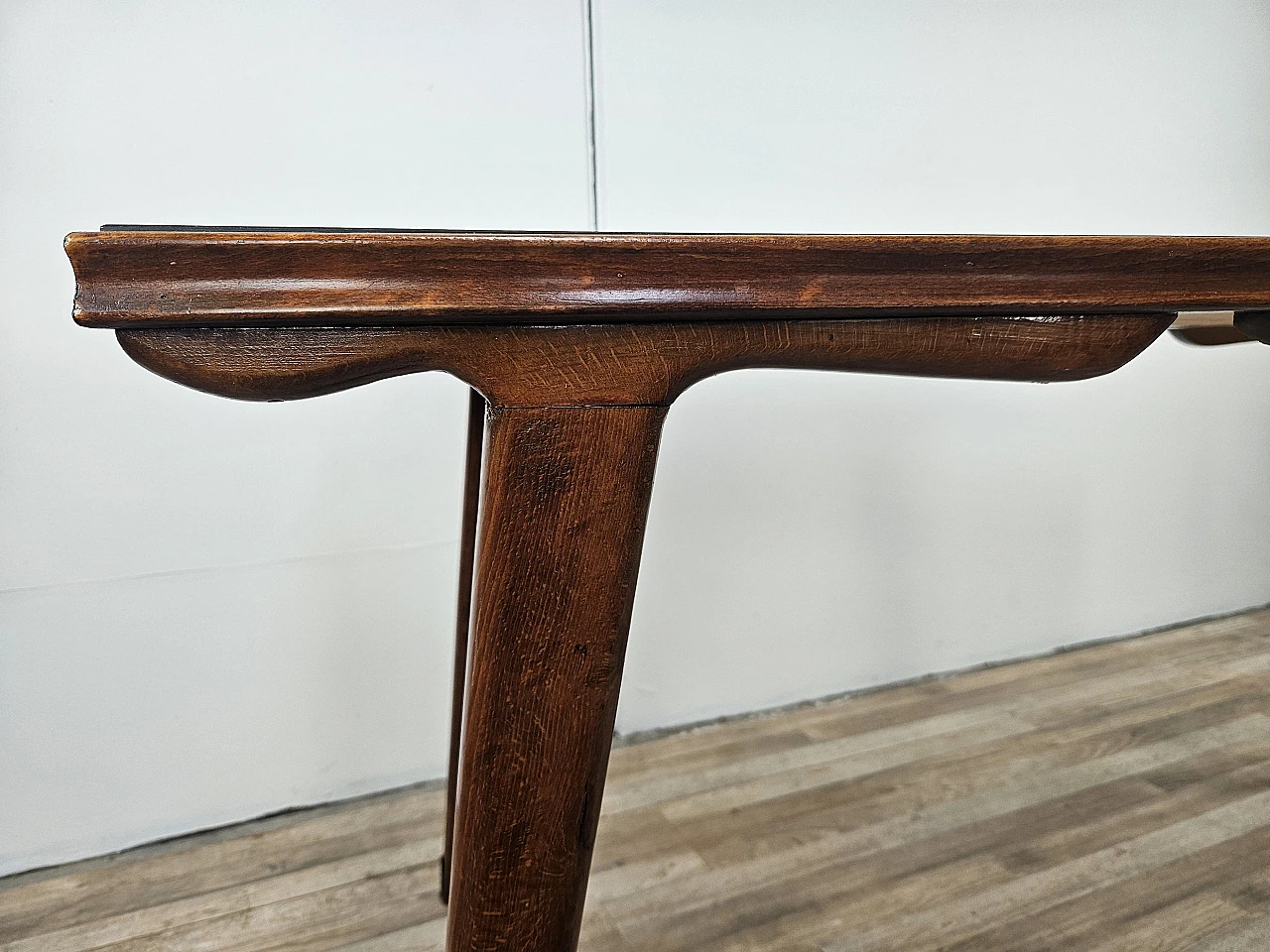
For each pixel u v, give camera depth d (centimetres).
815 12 169
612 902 116
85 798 137
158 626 139
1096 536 217
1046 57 193
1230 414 232
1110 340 49
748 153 167
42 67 124
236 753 146
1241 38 218
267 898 122
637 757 163
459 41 145
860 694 192
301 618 147
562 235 40
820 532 185
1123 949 102
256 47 134
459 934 46
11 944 114
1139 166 207
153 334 39
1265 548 241
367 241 38
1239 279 48
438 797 153
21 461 128
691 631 176
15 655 131
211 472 139
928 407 192
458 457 154
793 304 42
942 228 186
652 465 45
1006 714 177
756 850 128
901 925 108
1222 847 123
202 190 133
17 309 126
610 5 153
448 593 156
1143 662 204
